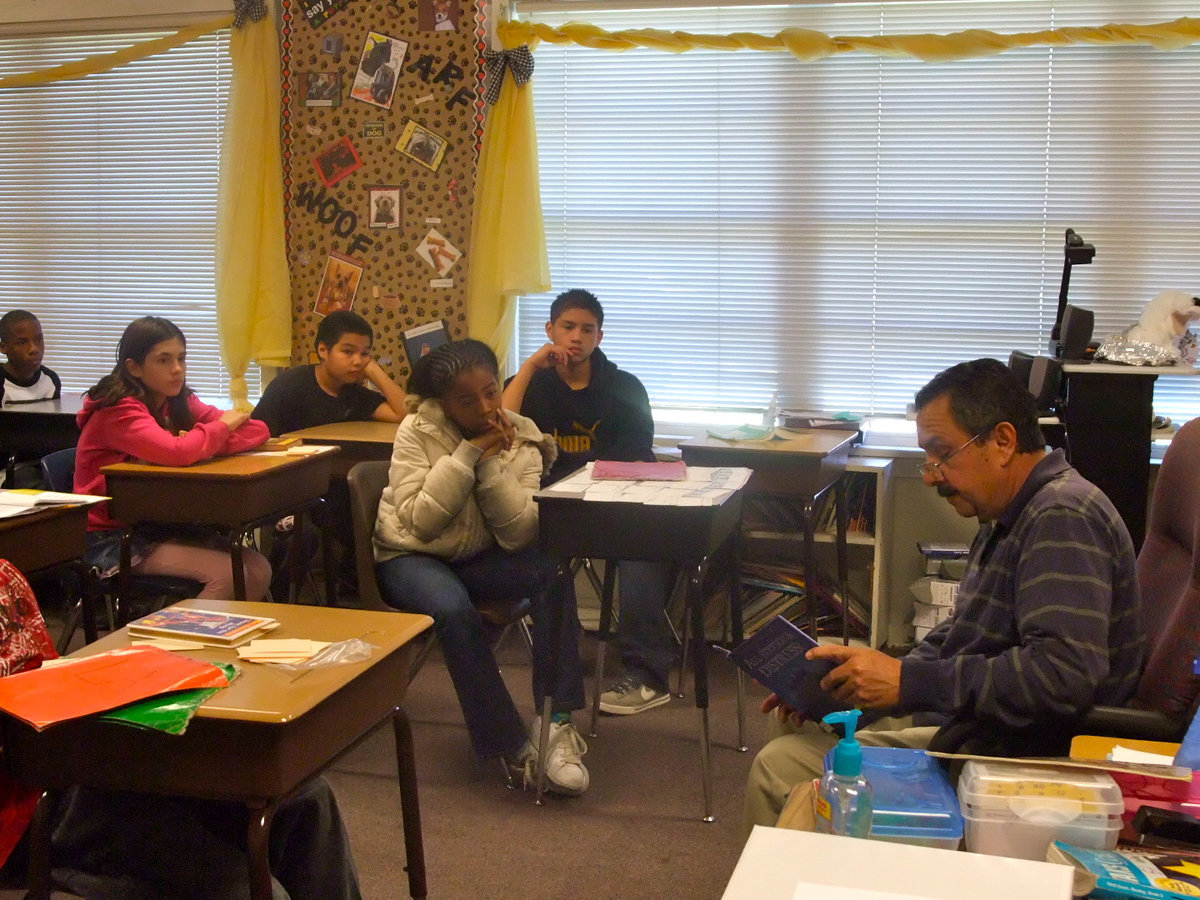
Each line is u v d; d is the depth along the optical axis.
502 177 4.16
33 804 1.59
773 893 0.97
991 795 1.24
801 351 4.20
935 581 3.71
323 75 4.32
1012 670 1.57
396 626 1.83
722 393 4.28
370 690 1.72
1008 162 3.95
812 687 1.81
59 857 1.68
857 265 4.11
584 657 3.85
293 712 1.45
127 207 4.82
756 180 4.15
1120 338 3.31
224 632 1.74
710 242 4.21
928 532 4.01
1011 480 1.76
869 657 1.70
